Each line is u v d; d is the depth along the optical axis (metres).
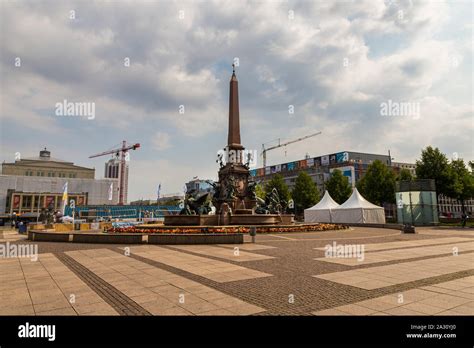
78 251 17.30
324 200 57.81
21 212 122.88
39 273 11.12
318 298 7.76
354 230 34.62
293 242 21.09
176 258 14.30
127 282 9.60
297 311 6.82
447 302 7.39
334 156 122.00
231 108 39.03
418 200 51.56
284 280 9.72
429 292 8.24
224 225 31.34
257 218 32.41
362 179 76.56
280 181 83.56
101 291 8.58
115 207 94.44
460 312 6.71
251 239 21.64
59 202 130.38
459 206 106.75
